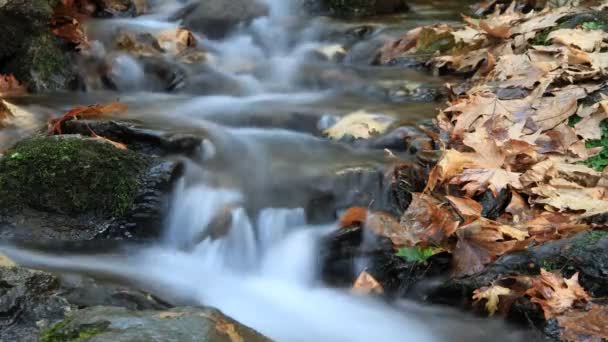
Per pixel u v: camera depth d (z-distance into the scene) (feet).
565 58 16.06
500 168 13.05
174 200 13.11
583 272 10.07
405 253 11.67
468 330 10.55
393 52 19.65
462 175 12.85
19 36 17.80
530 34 18.07
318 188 12.99
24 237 12.37
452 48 19.44
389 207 12.78
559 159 13.52
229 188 13.25
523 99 14.87
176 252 12.82
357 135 14.64
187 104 16.87
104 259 12.08
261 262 12.60
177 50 20.45
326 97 17.39
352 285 12.20
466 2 25.12
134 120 14.96
